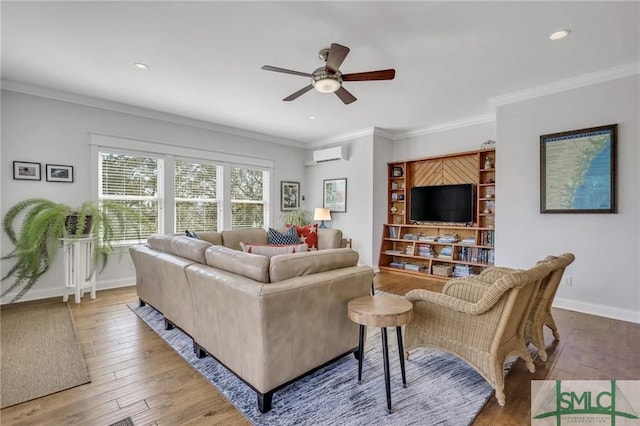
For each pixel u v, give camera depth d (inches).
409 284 180.9
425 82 133.7
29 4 82.7
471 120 188.5
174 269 97.3
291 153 253.0
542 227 138.5
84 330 109.9
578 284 130.6
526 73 124.6
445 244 193.5
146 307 134.3
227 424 63.6
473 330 76.7
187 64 118.6
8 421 63.7
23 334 106.0
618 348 97.5
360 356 79.1
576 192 128.7
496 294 68.3
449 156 193.8
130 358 90.2
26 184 141.5
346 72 123.1
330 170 242.7
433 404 70.2
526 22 90.0
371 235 216.7
